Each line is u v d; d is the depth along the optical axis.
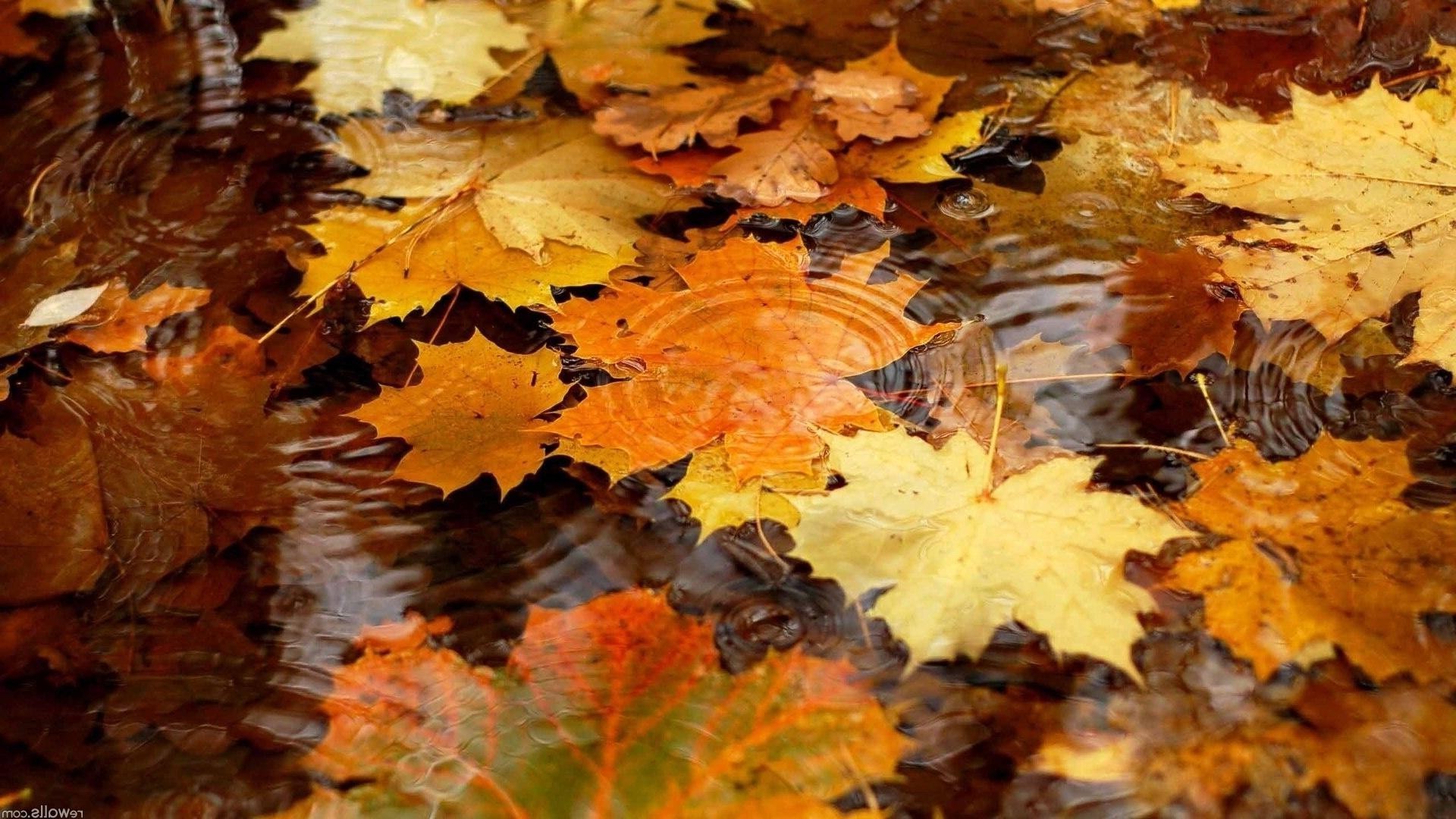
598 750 1.22
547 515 1.28
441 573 1.27
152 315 1.34
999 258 1.36
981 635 1.24
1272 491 1.27
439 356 1.32
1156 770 1.22
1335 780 1.21
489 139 1.42
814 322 1.33
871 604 1.25
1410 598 1.24
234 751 1.23
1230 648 1.24
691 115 1.42
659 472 1.28
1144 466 1.28
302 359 1.33
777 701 1.23
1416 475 1.28
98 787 1.22
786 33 1.48
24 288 1.35
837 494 1.27
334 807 1.21
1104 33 1.47
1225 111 1.42
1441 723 1.22
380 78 1.45
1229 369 1.31
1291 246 1.35
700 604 1.26
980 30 1.48
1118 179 1.39
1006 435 1.29
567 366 1.32
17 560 1.27
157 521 1.28
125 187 1.39
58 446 1.30
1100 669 1.24
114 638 1.25
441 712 1.23
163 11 1.49
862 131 1.41
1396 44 1.45
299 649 1.25
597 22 1.49
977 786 1.21
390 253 1.36
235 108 1.43
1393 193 1.36
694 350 1.32
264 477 1.29
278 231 1.37
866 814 1.21
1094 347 1.32
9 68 1.45
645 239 1.36
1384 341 1.32
